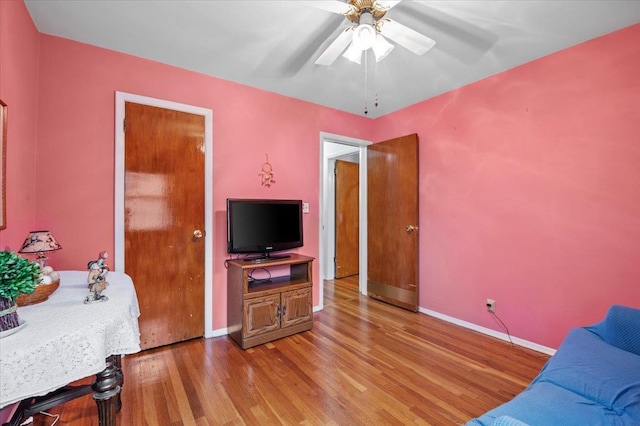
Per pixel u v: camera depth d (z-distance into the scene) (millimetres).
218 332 2736
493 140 2715
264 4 1761
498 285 2686
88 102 2186
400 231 3512
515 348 2467
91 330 1017
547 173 2371
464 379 2004
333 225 5035
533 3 1738
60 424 1566
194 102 2627
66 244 2105
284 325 2680
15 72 1632
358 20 1616
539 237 2424
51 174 2057
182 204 2574
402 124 3600
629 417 1048
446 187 3113
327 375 2045
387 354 2355
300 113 3301
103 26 1978
